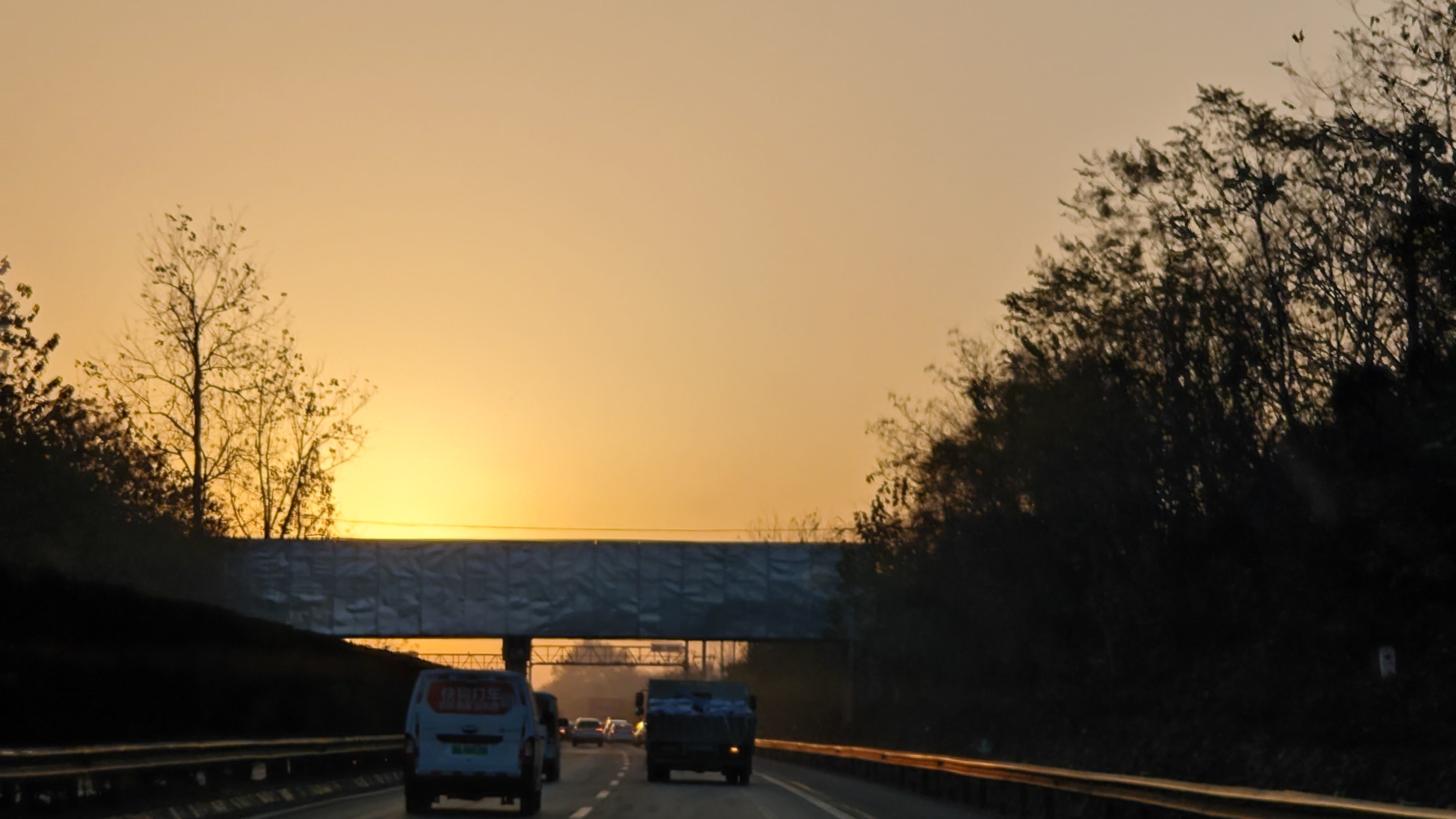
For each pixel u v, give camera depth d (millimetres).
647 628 104875
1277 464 52969
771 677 145375
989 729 74250
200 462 76375
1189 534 58719
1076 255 52562
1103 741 58219
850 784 53219
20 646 33250
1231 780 44062
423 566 104062
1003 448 62188
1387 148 43719
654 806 37438
